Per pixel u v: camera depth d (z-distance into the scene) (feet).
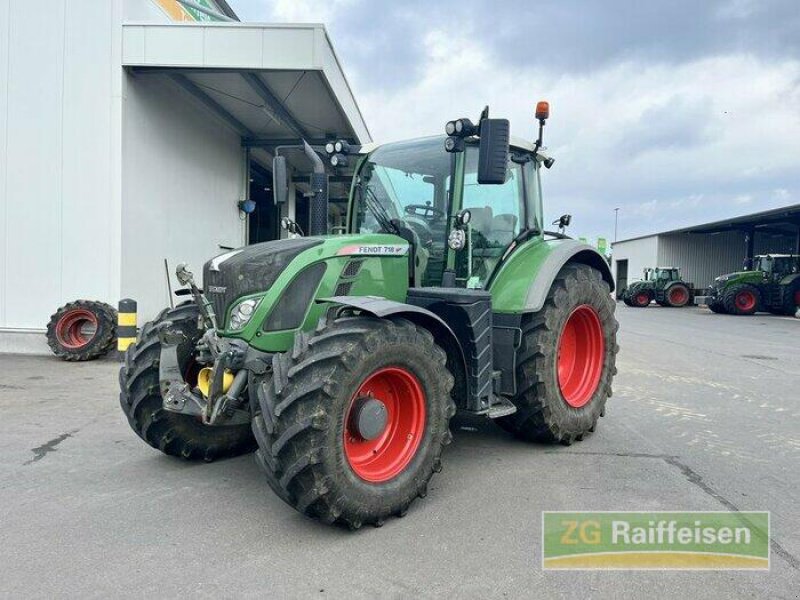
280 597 7.97
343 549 9.34
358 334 9.77
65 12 26.71
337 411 9.35
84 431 15.55
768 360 30.66
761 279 70.95
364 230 14.85
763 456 14.23
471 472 12.89
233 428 13.57
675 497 11.58
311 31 26.63
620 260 130.62
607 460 13.78
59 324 25.86
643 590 8.30
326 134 39.11
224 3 41.70
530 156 16.22
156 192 29.89
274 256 11.14
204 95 32.27
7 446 14.28
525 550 9.39
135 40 26.53
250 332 10.75
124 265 27.35
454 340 11.86
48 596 7.91
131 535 9.73
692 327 52.08
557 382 14.29
